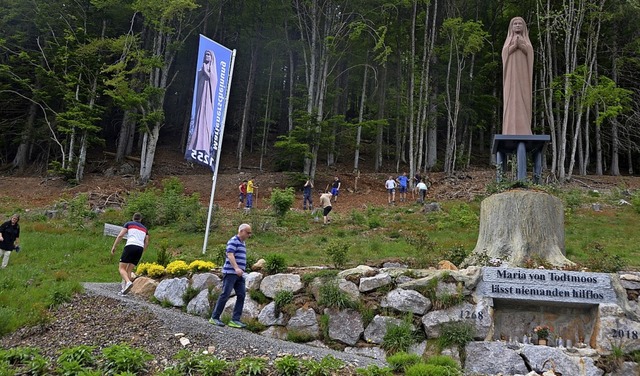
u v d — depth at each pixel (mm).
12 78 35594
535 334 8922
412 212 24562
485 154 45719
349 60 44688
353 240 18391
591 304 8891
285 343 8266
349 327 8891
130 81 35344
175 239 19156
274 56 44594
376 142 42375
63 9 38188
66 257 15688
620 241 18266
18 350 7031
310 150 34688
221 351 7457
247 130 47438
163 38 38094
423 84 35469
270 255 10344
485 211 11359
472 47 34656
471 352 8383
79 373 6258
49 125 34812
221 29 46219
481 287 9102
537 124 41000
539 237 10570
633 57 38469
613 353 8266
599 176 35062
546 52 38812
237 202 29812
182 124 48062
